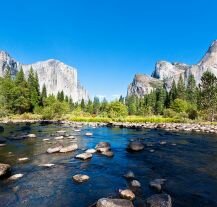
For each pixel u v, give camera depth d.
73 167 15.86
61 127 44.25
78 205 10.08
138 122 63.41
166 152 21.42
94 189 11.89
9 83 96.50
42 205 10.04
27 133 32.50
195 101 119.38
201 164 17.14
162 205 9.56
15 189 11.73
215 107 72.25
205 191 11.92
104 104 125.25
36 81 111.19
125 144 25.83
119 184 12.69
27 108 95.44
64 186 12.25
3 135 29.86
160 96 131.62
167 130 42.25
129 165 16.69
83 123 56.16
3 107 76.56
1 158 17.73
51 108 72.75
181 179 13.73
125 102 166.00
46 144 23.69
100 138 29.98
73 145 21.56
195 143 26.61
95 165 16.48
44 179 13.28
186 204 10.38
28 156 18.48
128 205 9.45
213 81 74.69
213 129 43.84
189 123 61.44
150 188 12.13
